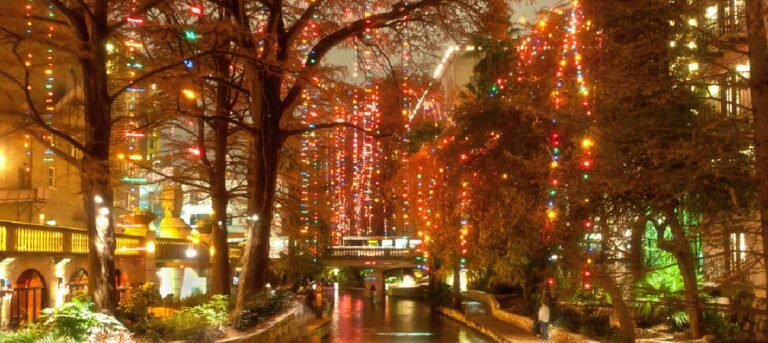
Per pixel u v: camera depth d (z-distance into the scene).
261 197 22.66
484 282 54.00
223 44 21.03
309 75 19.83
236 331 20.08
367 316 51.56
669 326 20.06
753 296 15.73
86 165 14.48
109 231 14.93
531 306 34.53
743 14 10.73
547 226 18.44
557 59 18.23
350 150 36.16
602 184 12.45
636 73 11.23
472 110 23.34
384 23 23.48
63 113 18.50
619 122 11.59
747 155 12.25
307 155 31.92
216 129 26.36
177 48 24.30
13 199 28.64
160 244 34.22
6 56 15.49
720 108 14.74
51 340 12.67
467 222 29.27
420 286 84.44
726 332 16.11
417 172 37.25
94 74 15.05
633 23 11.59
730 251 10.75
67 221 33.09
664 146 13.05
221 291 26.05
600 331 22.42
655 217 15.90
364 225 82.38
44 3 16.97
